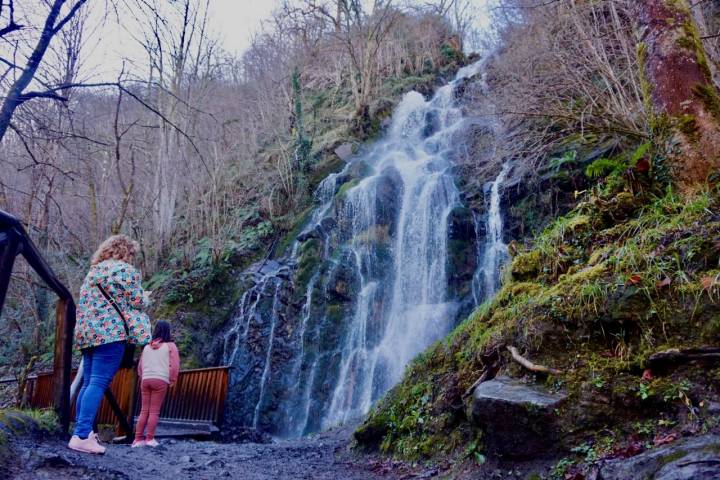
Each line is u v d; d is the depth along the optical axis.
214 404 9.00
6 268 3.10
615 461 2.96
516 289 4.74
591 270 4.10
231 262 14.34
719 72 5.75
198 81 15.89
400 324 13.22
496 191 13.16
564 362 3.75
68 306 4.17
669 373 3.28
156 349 6.18
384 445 5.09
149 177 15.71
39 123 6.15
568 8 9.31
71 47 8.27
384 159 16.86
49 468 3.20
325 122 19.38
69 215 14.88
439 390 4.76
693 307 3.41
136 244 4.46
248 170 17.28
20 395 8.52
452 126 16.47
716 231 3.70
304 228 15.05
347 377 12.36
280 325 13.08
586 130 7.96
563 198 11.71
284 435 11.91
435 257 13.49
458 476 3.86
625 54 7.78
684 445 2.69
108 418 9.20
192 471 4.49
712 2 9.12
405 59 21.33
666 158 4.73
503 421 3.58
